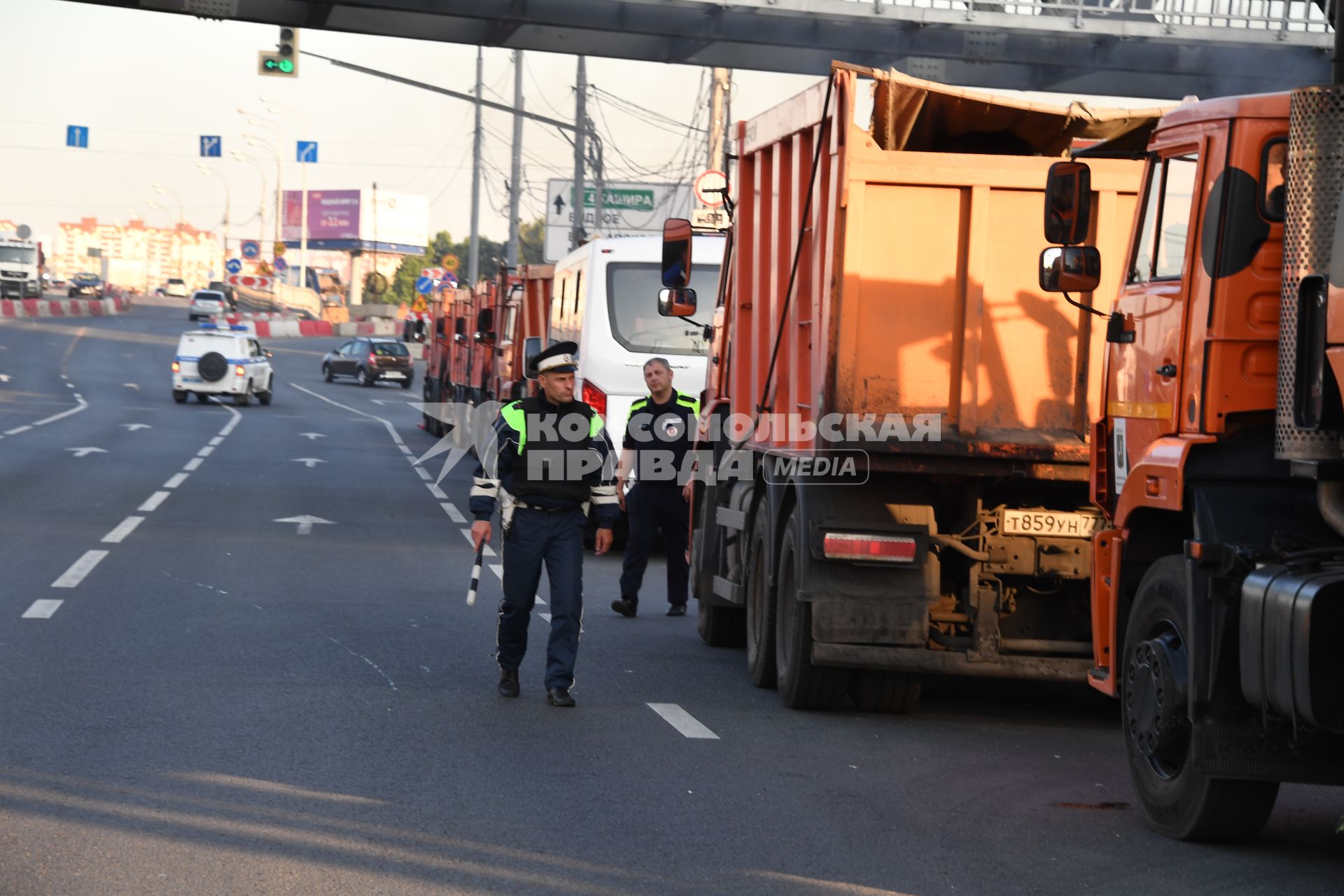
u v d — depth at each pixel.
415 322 154.25
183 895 16.39
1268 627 17.81
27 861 17.42
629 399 54.06
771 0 73.19
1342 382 16.94
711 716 27.89
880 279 27.47
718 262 54.38
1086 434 27.77
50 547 48.94
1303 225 17.92
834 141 27.73
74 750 22.91
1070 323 27.73
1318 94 17.83
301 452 99.19
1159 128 21.98
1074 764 24.75
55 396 150.75
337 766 22.55
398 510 67.19
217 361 149.50
